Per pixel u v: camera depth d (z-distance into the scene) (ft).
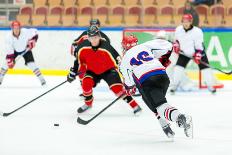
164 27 85.76
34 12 96.32
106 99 62.18
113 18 92.94
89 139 39.29
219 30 82.38
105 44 48.85
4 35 88.38
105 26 90.12
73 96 64.49
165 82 38.24
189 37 64.85
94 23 54.19
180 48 65.92
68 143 37.76
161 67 38.47
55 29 87.04
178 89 71.36
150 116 50.29
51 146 36.63
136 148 36.17
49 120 47.80
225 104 58.59
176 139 39.29
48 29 87.25
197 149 35.81
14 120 47.70
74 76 52.03
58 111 53.06
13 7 96.68
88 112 52.60
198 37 64.54
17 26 68.59
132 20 92.48
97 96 65.00
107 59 49.06
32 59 71.31
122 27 85.10
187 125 35.27
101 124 45.83
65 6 96.12
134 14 93.20
